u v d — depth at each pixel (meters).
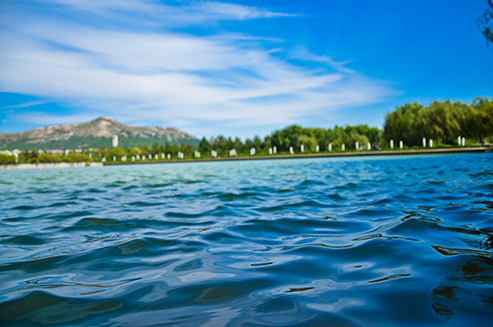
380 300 1.46
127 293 1.61
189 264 2.08
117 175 14.64
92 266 2.06
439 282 1.63
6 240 2.77
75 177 13.74
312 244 2.48
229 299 1.53
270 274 1.86
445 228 2.78
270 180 8.74
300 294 1.56
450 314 1.31
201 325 1.28
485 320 1.25
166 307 1.45
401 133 38.69
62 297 1.57
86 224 3.45
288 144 53.44
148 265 2.07
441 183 6.27
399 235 2.61
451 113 34.16
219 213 3.99
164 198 5.67
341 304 1.44
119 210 4.37
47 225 3.42
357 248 2.31
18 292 1.63
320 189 6.20
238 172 13.21
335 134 52.38
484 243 2.30
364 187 6.24
